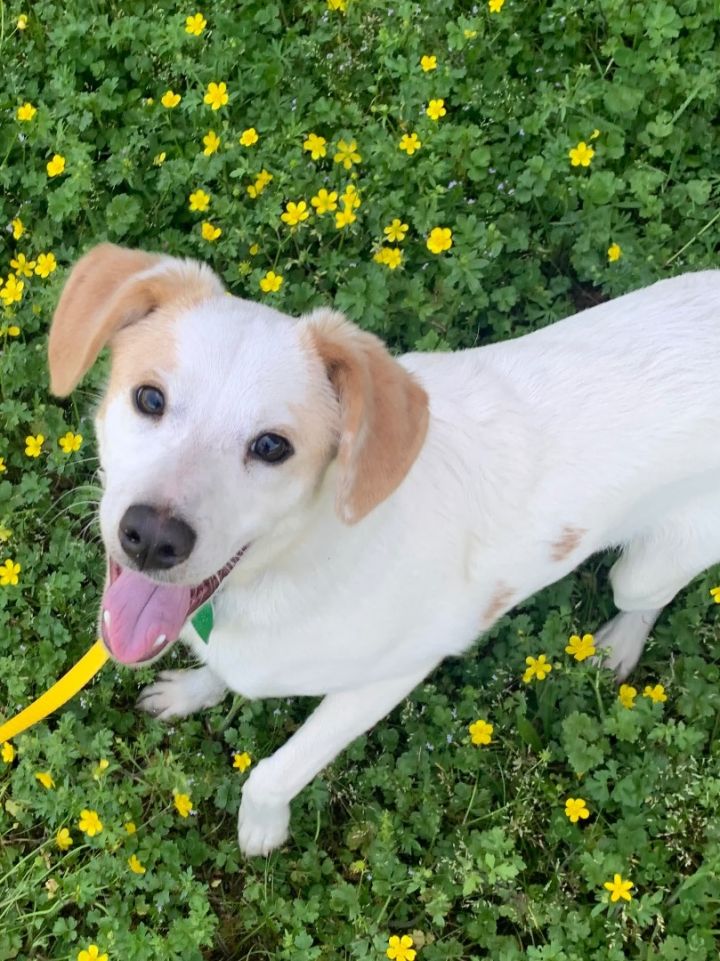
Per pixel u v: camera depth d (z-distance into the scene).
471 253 0.86
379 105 0.94
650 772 0.78
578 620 0.86
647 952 0.74
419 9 0.94
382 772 0.79
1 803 0.78
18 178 0.91
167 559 0.54
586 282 0.94
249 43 0.95
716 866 0.75
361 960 0.73
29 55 0.95
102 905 0.75
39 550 0.83
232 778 0.79
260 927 0.76
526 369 0.70
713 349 0.71
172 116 0.93
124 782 0.77
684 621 0.85
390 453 0.58
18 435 0.86
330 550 0.62
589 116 0.93
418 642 0.70
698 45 0.96
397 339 0.89
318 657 0.67
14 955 0.74
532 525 0.69
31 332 0.88
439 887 0.76
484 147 0.91
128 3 0.96
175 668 0.83
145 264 0.62
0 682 0.81
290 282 0.90
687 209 0.92
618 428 0.69
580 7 0.96
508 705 0.81
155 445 0.56
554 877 0.77
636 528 0.76
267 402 0.57
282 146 0.91
